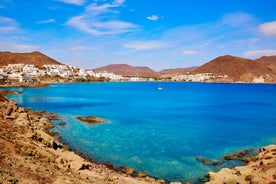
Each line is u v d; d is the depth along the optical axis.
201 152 40.97
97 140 47.12
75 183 21.33
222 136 51.91
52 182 20.22
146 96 155.25
